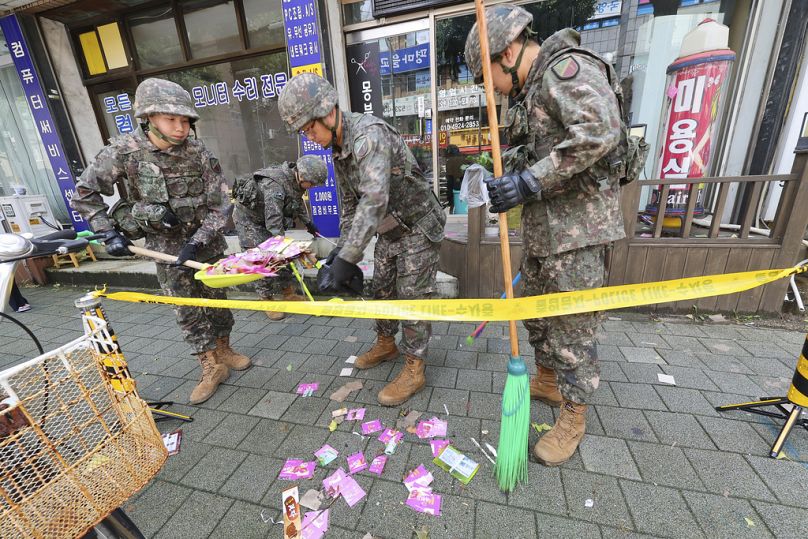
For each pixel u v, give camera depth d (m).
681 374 2.23
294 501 1.50
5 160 6.09
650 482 1.52
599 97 1.16
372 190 1.51
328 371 2.52
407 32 4.18
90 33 5.10
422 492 1.52
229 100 5.00
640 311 3.07
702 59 3.12
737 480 1.51
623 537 1.31
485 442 1.80
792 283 2.80
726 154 3.70
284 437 1.91
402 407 2.08
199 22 4.74
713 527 1.33
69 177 5.52
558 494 1.49
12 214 4.98
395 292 2.30
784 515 1.36
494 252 3.17
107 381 1.04
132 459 1.06
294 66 4.23
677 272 2.91
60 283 5.11
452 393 2.18
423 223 1.94
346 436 1.90
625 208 2.88
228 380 2.46
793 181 2.57
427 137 4.68
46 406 0.91
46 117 5.25
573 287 1.48
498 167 1.30
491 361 2.52
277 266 1.56
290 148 5.02
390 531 1.38
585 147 1.14
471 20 4.11
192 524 1.45
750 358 2.36
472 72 1.50
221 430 1.99
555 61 1.27
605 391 2.10
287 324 3.33
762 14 3.30
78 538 0.91
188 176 2.10
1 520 0.82
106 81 5.24
